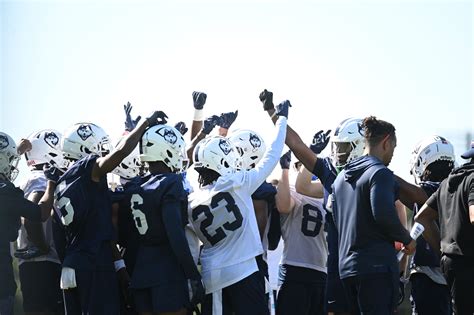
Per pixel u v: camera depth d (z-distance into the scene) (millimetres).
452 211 26312
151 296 25984
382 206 24281
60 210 26703
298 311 31438
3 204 26812
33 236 28531
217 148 27625
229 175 27266
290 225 31641
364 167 25234
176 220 25547
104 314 26281
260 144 32250
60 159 31859
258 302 26766
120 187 30391
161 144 26750
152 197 25969
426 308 28844
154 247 26188
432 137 30922
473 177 25609
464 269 26047
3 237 27062
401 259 30141
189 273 25469
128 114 30797
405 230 24594
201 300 25625
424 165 30469
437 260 28812
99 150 28531
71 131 28484
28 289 30312
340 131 28641
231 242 26875
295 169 34031
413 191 29000
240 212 26969
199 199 27312
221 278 26641
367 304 24812
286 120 28500
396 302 24938
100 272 26406
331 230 28047
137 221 26266
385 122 26156
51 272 30312
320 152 30078
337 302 27734
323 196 30828
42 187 30438
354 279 25062
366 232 24938
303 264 31359
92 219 26578
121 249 28812
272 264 35125
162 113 27125
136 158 31469
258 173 27375
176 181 26156
